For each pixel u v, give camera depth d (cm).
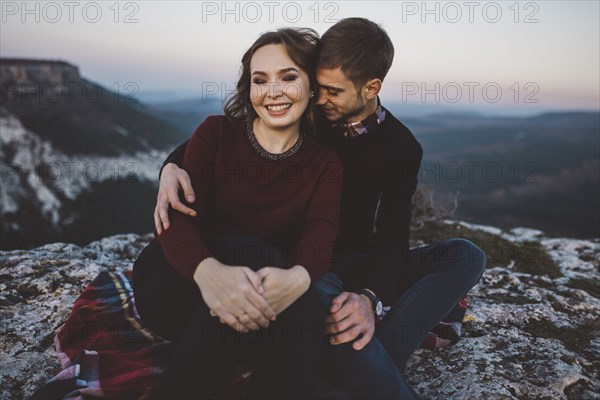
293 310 121
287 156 144
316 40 148
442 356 169
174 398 113
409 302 149
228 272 113
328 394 124
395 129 170
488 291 235
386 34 154
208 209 148
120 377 138
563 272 299
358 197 171
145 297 135
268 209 145
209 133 144
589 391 151
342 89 149
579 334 190
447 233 373
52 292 214
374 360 126
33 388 148
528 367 160
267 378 118
